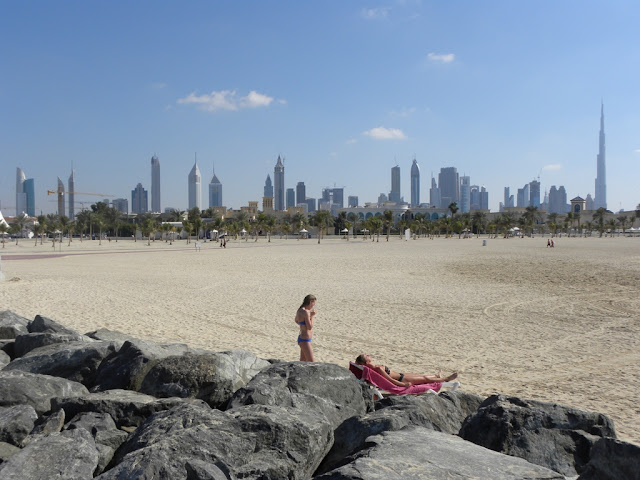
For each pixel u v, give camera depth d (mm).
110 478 3832
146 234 121062
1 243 94562
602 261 40906
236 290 23297
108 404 5320
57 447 4297
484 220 179375
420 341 12984
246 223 126188
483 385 9180
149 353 6414
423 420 5352
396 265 38938
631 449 3928
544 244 80875
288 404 5367
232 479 3855
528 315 16969
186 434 4254
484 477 3740
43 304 17906
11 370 6234
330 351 11789
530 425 5055
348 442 5035
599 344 12773
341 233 155250
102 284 24781
